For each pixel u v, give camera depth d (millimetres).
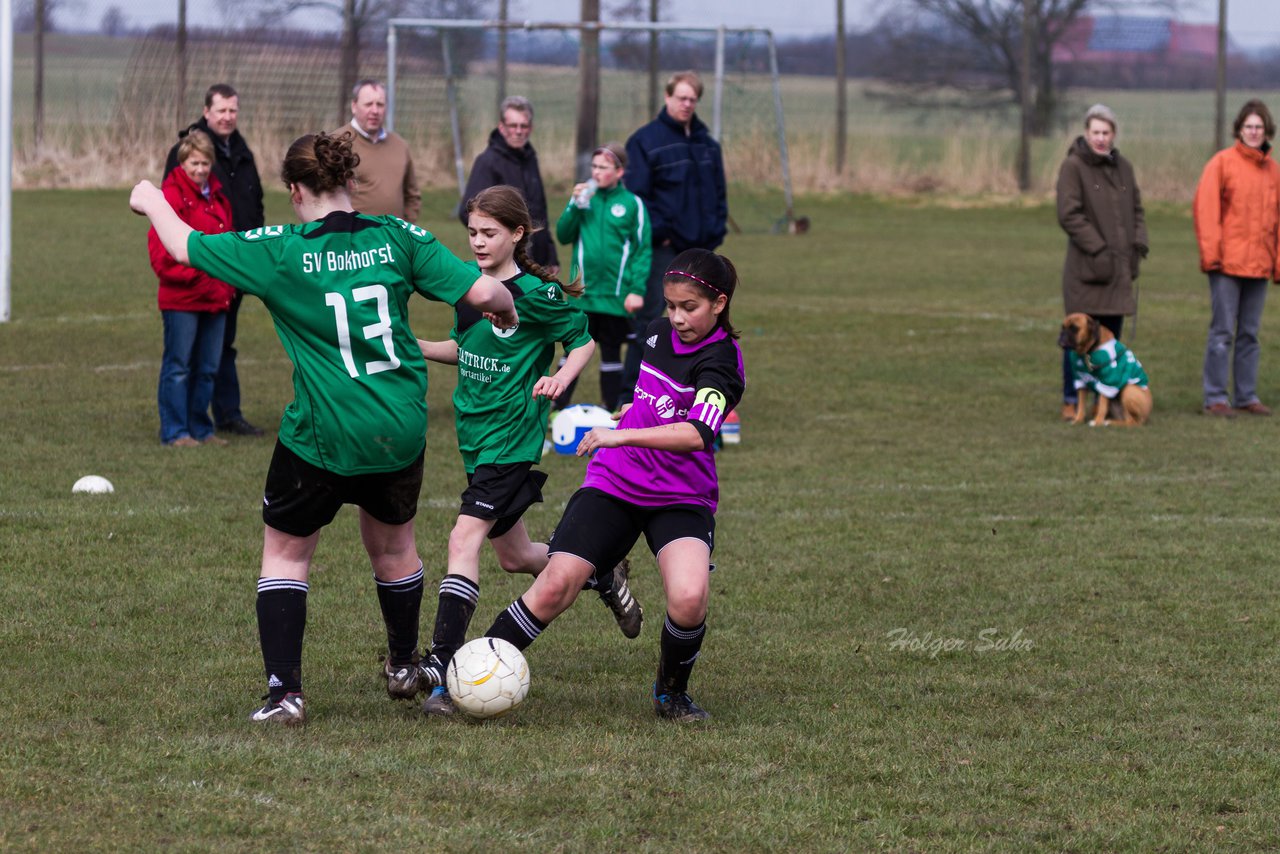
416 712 13742
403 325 12922
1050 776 12422
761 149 88375
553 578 13500
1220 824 11477
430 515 22359
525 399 14844
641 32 87312
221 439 27672
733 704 14359
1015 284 57094
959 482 25875
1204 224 32531
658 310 29828
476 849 10406
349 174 12844
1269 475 26828
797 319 47469
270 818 10805
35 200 76312
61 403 30578
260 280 12469
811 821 11203
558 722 13594
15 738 12383
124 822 10641
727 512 23188
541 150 85875
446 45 77938
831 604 18250
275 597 13117
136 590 17703
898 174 97062
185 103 87875
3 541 19625
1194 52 134875
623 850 10500
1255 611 18109
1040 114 126250
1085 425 31891
